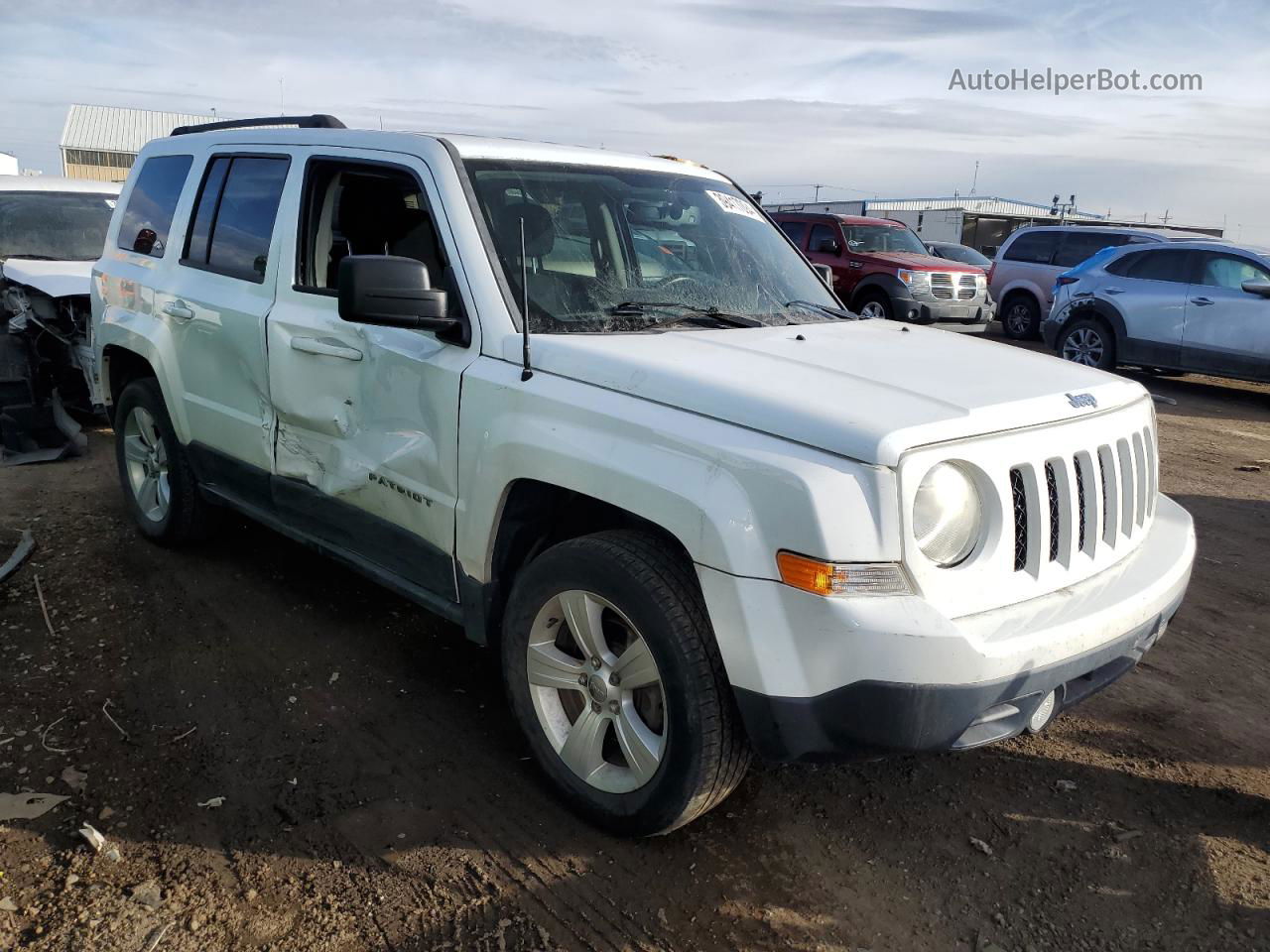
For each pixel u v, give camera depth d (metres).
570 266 3.38
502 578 3.18
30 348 7.07
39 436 6.90
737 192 4.41
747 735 2.60
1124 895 2.75
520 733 3.47
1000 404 2.62
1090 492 2.78
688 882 2.74
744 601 2.42
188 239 4.49
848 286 14.87
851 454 2.36
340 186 3.77
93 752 3.25
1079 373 3.16
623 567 2.67
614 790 2.84
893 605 2.34
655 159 4.14
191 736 3.37
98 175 55.50
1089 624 2.58
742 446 2.47
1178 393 11.88
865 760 2.50
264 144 4.16
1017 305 15.89
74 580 4.62
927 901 2.71
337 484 3.62
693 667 2.56
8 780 3.07
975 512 2.51
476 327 3.12
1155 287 11.46
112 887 2.64
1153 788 3.27
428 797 3.08
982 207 42.88
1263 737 3.62
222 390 4.18
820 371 2.82
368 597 4.55
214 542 5.12
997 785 3.26
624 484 2.64
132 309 4.80
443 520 3.21
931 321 14.16
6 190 8.28
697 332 3.24
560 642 3.04
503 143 3.60
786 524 2.37
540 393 2.88
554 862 2.80
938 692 2.34
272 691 3.69
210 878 2.69
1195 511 6.55
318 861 2.77
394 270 2.95
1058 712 2.75
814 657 2.36
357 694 3.69
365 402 3.45
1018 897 2.73
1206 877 2.84
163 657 3.91
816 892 2.72
